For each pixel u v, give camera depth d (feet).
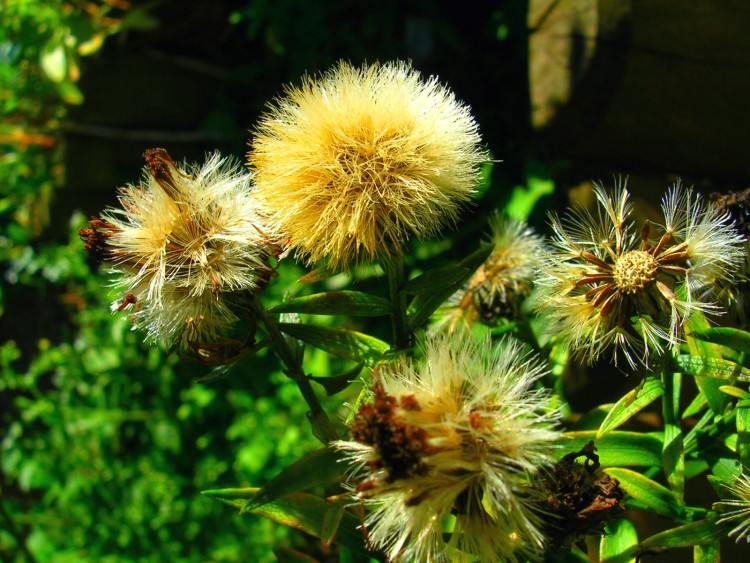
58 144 0.82
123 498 0.79
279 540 0.73
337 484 0.29
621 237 0.26
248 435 0.74
